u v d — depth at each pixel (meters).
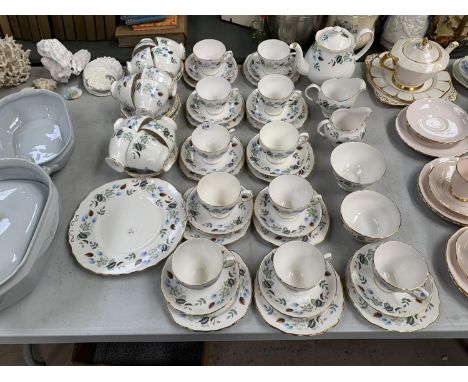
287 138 0.98
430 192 0.95
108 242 0.87
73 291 0.83
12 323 0.79
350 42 1.07
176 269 0.79
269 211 0.90
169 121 0.98
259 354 1.39
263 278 0.81
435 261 0.88
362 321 0.80
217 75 1.15
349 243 0.89
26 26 1.28
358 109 0.99
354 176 0.96
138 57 1.08
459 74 1.19
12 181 0.88
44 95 1.04
